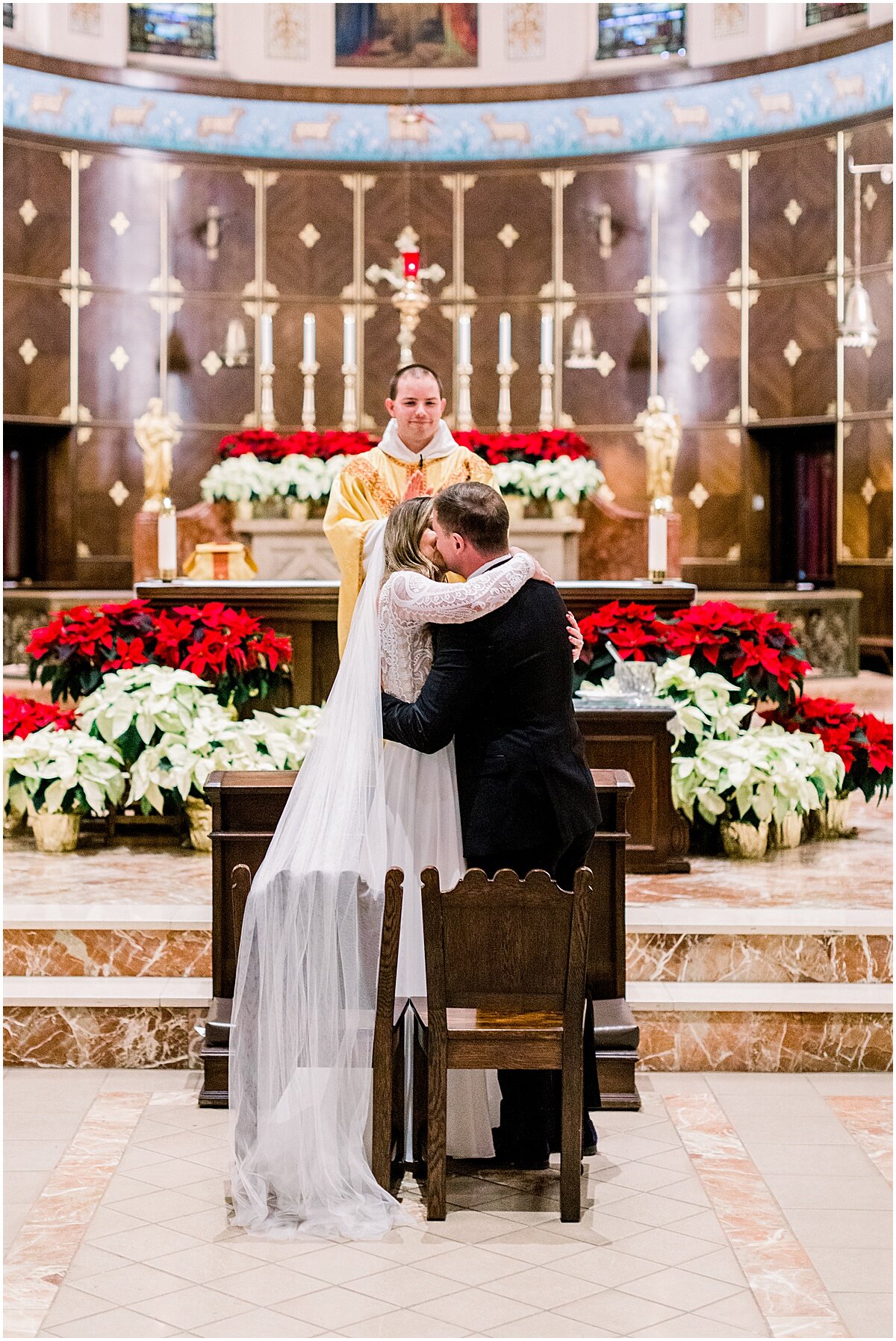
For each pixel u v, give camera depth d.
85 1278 3.66
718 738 6.70
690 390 12.57
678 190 12.43
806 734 6.92
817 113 11.84
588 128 12.57
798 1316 3.49
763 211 12.18
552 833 4.21
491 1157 4.39
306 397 10.58
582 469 9.79
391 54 12.69
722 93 12.21
